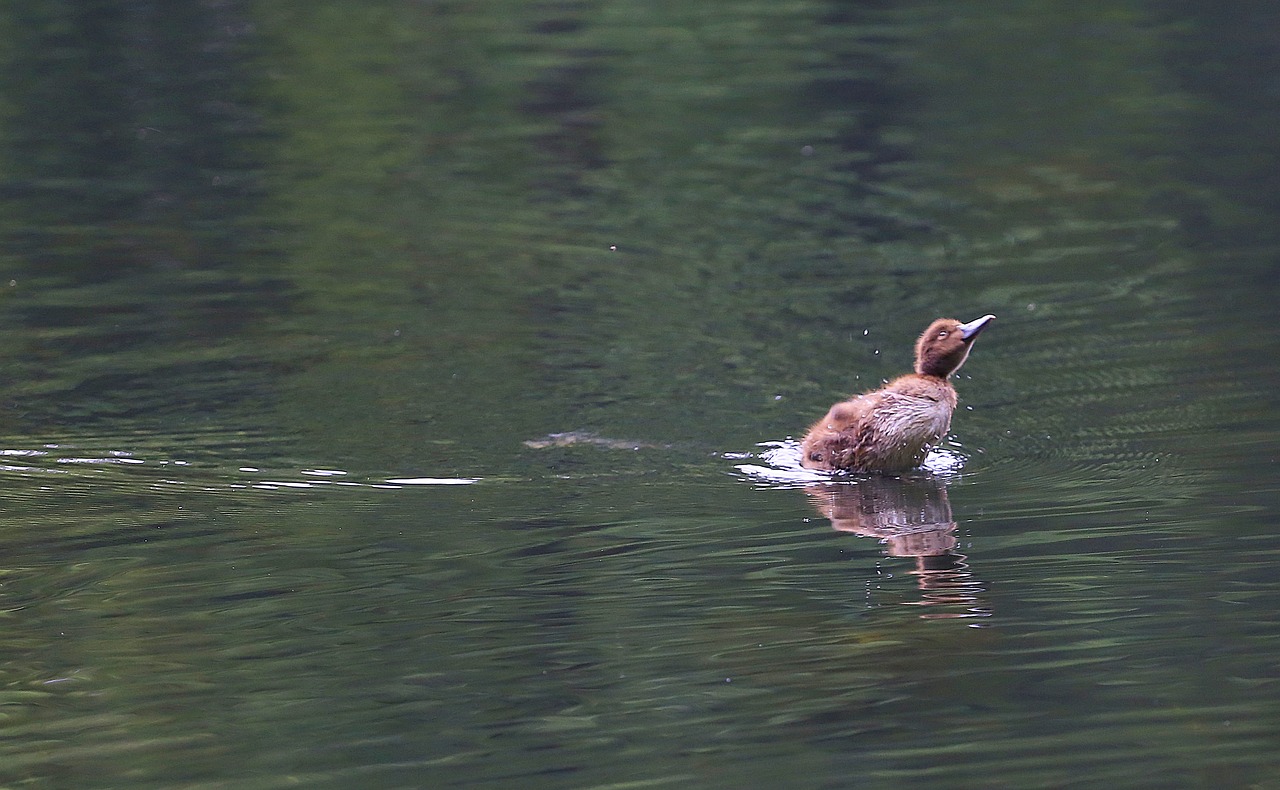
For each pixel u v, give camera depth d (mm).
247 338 23359
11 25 42094
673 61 40094
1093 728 11281
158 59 39906
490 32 42719
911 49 40875
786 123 35469
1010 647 12820
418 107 36688
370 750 11211
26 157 32781
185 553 15336
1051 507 16578
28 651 13016
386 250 27891
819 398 21016
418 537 15805
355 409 20438
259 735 11492
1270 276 25109
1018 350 22734
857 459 18094
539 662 12688
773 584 14406
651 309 24891
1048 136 34000
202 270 26578
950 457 18719
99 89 37406
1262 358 21422
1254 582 14023
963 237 28328
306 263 27094
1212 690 11859
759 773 10734
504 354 22812
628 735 11383
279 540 15719
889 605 13758
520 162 33219
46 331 23500
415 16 43844
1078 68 38875
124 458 18453
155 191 30891
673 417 20250
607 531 15992
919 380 18781
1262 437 18469
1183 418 19438
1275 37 40688
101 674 12570
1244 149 32500
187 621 13633
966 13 44094
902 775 10633
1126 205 29594
